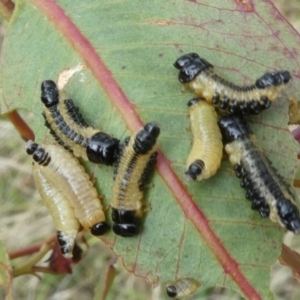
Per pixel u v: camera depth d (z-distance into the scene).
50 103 0.10
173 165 0.10
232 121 0.10
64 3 0.10
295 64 0.10
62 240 0.10
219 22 0.10
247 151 0.09
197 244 0.09
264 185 0.09
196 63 0.10
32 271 0.12
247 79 0.10
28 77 0.10
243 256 0.09
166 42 0.10
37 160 0.10
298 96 0.10
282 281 0.16
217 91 0.10
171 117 0.10
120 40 0.10
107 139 0.10
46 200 0.10
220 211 0.09
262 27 0.10
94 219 0.10
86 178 0.10
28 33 0.10
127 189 0.09
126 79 0.10
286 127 0.10
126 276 0.16
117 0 0.10
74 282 0.17
